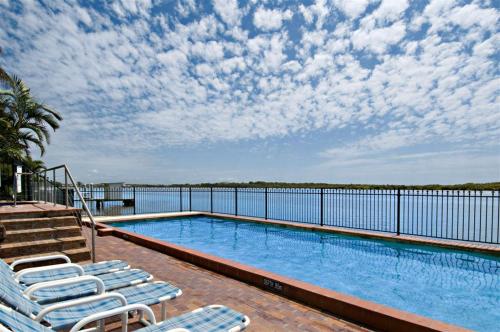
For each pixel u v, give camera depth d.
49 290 3.01
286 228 12.00
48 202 9.90
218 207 16.22
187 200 17.28
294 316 3.72
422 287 6.04
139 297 2.84
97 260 6.27
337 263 7.82
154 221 14.45
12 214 5.78
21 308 2.23
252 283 4.96
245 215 14.38
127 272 3.62
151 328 2.24
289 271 7.26
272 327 3.40
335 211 11.78
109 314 2.23
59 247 5.62
